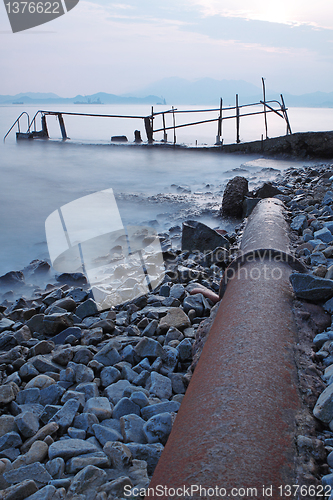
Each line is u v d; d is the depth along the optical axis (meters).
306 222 4.96
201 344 2.67
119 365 2.77
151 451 1.87
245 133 29.89
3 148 18.91
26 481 1.70
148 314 3.54
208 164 14.53
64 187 11.45
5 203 9.52
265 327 1.88
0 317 3.93
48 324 3.41
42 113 22.23
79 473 1.71
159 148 17.92
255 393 1.42
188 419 1.36
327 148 13.24
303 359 1.79
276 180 9.91
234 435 1.23
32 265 5.66
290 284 2.49
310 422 1.43
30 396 2.43
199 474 1.11
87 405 2.29
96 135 27.59
